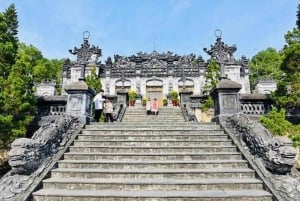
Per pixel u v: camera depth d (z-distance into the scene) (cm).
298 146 948
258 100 1291
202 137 891
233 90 1066
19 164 592
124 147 804
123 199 550
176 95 3434
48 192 569
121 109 1911
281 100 1099
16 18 1254
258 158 682
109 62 4241
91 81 2298
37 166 642
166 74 4153
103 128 989
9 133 996
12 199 529
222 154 751
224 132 936
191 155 752
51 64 4734
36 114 1286
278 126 968
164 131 945
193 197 546
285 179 586
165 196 548
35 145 652
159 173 649
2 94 998
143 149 802
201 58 4219
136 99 3678
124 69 4209
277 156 612
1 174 1073
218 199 545
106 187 600
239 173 652
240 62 4088
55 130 778
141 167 698
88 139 883
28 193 550
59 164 710
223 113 1037
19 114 1094
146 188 598
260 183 603
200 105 1931
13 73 1056
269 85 3916
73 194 557
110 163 702
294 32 1088
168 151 798
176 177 647
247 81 4012
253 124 770
